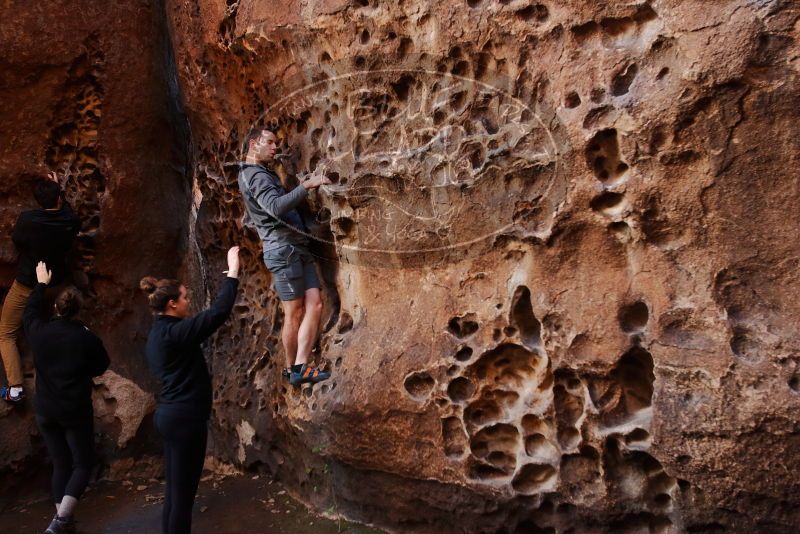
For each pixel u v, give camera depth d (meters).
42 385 4.08
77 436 4.10
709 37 2.85
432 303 3.75
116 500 4.78
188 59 4.94
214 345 5.30
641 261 3.14
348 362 4.04
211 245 5.25
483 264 3.57
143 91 5.26
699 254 3.03
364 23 3.73
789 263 2.90
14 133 4.87
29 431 4.81
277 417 4.60
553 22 3.18
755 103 2.85
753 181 2.92
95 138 5.16
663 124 2.96
